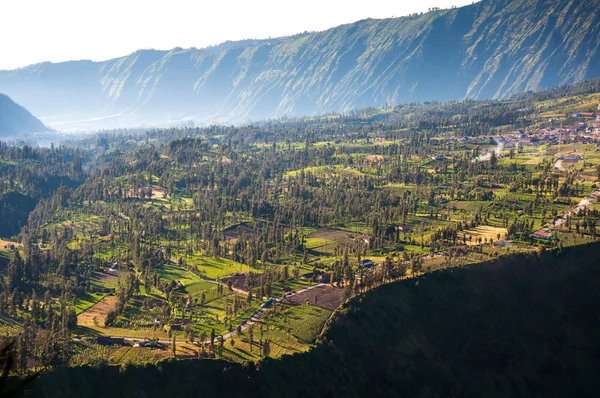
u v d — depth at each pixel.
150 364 187.12
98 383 178.38
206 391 183.38
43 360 180.88
